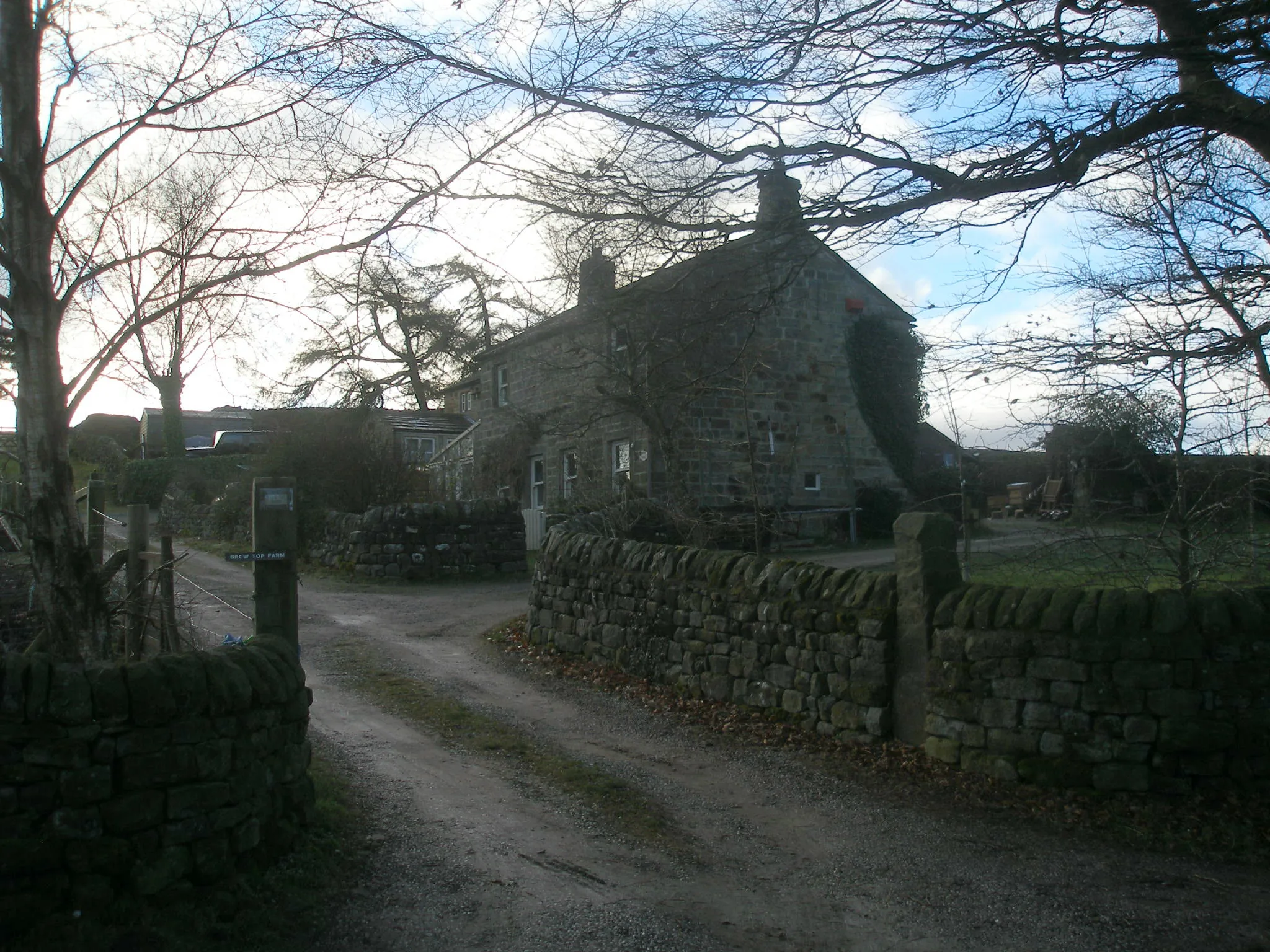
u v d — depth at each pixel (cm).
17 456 493
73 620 488
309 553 1983
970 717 656
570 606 1096
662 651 941
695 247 695
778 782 675
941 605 686
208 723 429
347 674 990
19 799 385
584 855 538
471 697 909
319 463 2025
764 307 734
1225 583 680
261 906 430
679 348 1186
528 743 761
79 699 393
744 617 848
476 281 934
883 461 2316
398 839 544
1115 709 600
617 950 427
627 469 2053
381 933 433
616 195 670
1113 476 744
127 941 382
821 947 434
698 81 648
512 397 2536
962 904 479
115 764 401
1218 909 468
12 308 484
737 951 429
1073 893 488
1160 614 597
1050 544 702
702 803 630
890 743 714
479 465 2667
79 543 495
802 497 2184
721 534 1461
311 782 522
